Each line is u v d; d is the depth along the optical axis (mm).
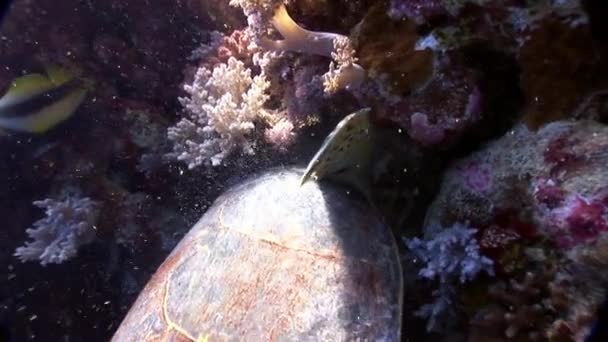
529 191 547
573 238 497
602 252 474
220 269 597
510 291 566
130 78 1119
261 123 819
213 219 691
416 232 737
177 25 1073
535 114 570
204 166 971
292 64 774
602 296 485
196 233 689
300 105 762
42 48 1115
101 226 1132
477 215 602
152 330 578
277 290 558
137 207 1154
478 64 604
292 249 589
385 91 650
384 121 680
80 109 1113
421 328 692
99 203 1133
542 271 534
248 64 942
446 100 624
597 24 498
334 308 547
